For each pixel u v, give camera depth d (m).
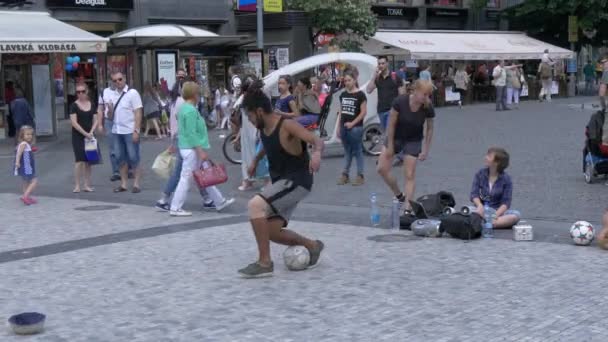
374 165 16.00
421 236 9.37
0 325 6.43
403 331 5.89
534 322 6.00
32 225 10.96
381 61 16.30
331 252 8.66
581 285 7.03
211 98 26.59
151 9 31.03
